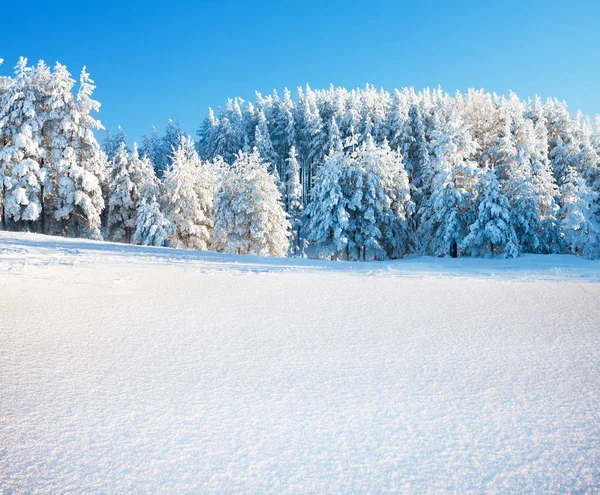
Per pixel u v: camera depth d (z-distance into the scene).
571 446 3.04
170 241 36.66
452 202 30.34
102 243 18.70
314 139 62.00
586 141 53.97
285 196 52.59
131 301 7.61
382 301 8.19
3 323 5.89
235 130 69.56
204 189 40.44
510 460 2.87
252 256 17.64
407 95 71.94
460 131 31.12
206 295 8.40
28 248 13.95
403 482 2.62
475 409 3.64
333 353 5.14
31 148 28.61
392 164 36.47
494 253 27.42
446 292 9.20
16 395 3.75
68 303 7.18
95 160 32.19
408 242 38.34
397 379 4.32
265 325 6.39
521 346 5.43
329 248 33.81
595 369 4.59
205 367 4.61
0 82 31.36
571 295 8.76
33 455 2.84
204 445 3.02
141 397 3.81
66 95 30.34
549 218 30.62
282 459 2.86
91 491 2.48
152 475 2.66
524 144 36.75
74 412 3.48
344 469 2.75
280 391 4.00
